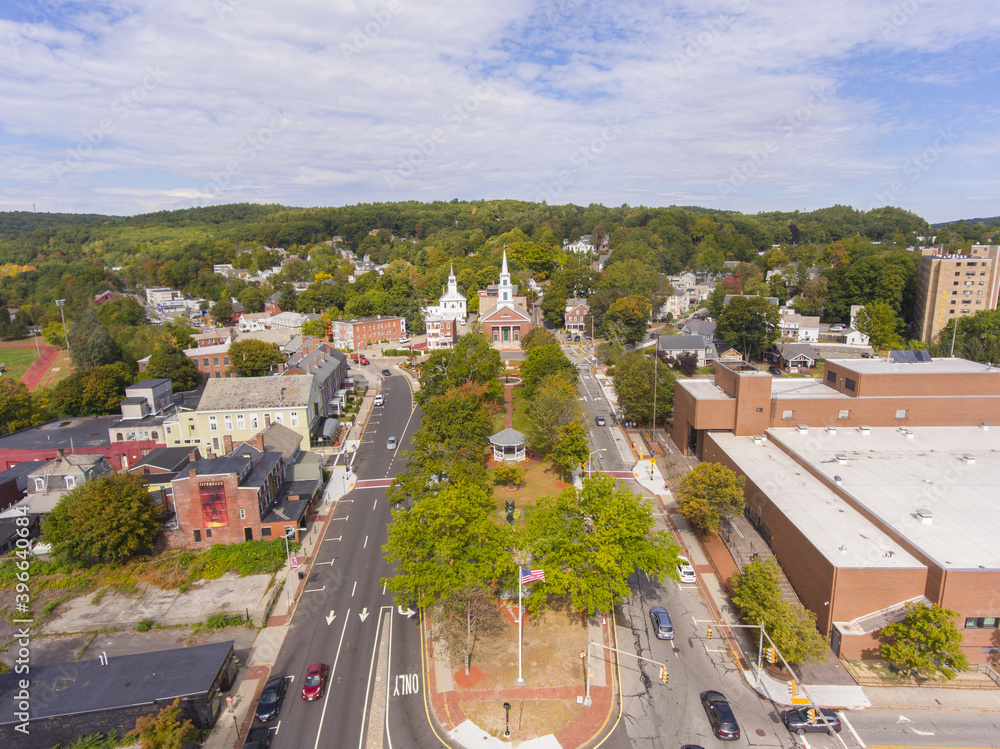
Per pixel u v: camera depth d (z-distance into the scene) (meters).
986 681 42.38
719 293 175.38
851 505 55.12
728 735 37.38
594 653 45.75
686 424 82.94
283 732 38.88
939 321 147.50
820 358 133.38
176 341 138.00
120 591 55.59
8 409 100.00
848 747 36.81
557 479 77.06
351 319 175.62
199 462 64.75
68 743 37.62
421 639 48.03
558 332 176.50
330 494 75.19
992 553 45.00
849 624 44.88
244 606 52.94
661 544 48.62
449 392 85.44
